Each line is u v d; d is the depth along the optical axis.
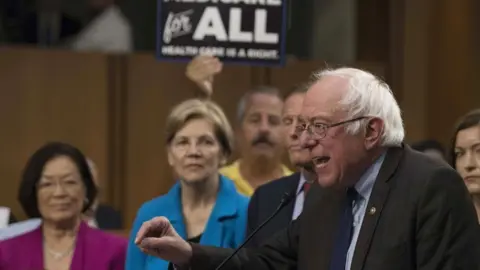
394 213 5.13
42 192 7.48
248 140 9.01
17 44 13.95
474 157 6.79
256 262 5.71
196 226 7.18
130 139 13.07
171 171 13.09
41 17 14.00
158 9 8.75
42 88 12.78
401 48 14.36
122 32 13.78
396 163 5.26
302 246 5.57
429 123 14.33
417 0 14.38
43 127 12.77
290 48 14.65
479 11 14.16
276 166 9.05
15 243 7.50
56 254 7.47
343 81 5.21
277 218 6.90
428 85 14.34
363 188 5.30
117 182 13.00
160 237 5.44
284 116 7.17
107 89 12.99
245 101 9.17
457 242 5.01
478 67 14.18
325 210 5.56
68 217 7.48
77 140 12.89
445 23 14.31
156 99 13.16
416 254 5.06
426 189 5.10
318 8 14.82
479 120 6.82
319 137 5.18
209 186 7.26
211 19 8.78
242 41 8.80
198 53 8.78
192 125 7.16
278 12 8.83
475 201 6.87
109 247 7.54
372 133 5.20
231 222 7.14
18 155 12.67
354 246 5.25
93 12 13.97
